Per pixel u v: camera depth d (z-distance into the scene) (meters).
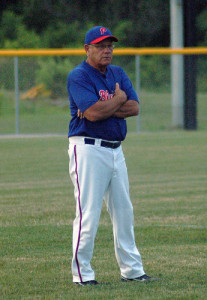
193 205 29.69
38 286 17.17
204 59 105.56
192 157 46.47
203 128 67.31
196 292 16.47
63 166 42.78
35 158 46.41
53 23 124.19
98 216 17.06
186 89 65.44
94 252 21.14
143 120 72.88
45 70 76.25
